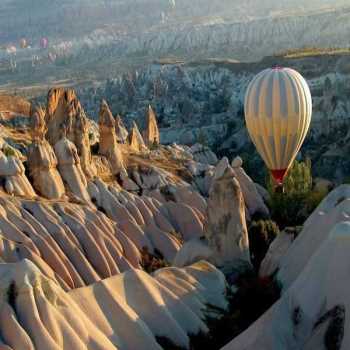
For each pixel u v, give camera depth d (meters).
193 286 37.56
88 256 56.00
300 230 42.44
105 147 76.69
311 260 30.72
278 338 28.45
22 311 29.55
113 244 57.59
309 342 27.81
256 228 51.19
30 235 53.72
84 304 32.44
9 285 30.03
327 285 29.22
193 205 71.88
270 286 38.34
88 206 62.66
